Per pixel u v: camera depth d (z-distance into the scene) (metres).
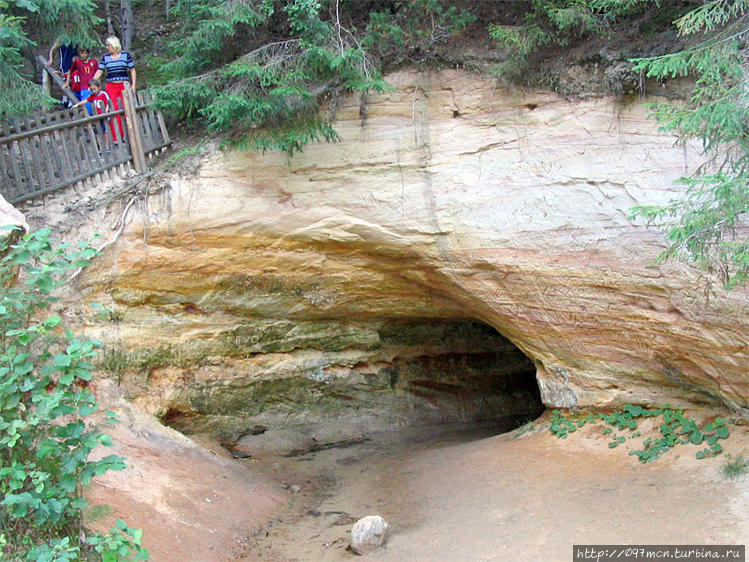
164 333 9.58
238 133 9.27
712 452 7.38
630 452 8.00
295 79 8.59
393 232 9.36
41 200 8.52
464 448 9.83
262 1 9.09
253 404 10.81
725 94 5.91
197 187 9.26
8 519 5.41
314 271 10.08
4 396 5.06
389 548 6.83
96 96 9.79
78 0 9.02
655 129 7.79
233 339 10.27
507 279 8.96
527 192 8.58
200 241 9.38
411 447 10.93
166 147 9.70
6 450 5.31
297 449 10.95
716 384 7.62
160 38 13.30
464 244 9.03
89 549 5.56
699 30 7.46
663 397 8.37
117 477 7.28
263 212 9.43
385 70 9.16
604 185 8.11
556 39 8.31
